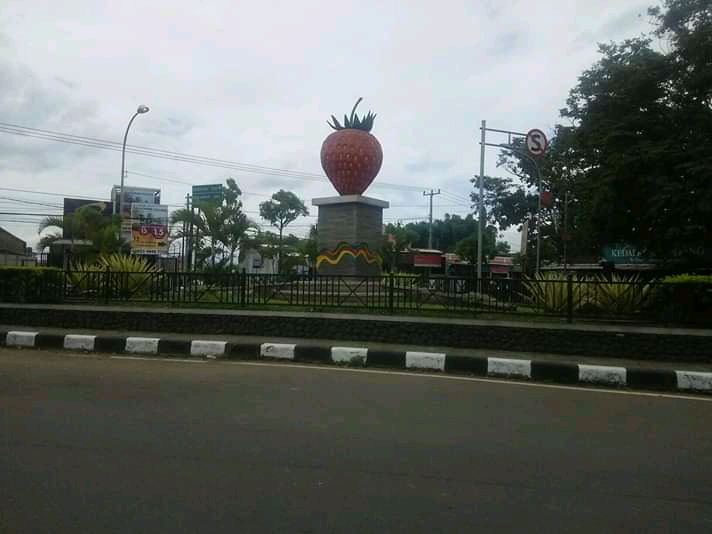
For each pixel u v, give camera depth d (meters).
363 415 6.52
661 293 11.43
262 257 30.80
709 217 13.47
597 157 15.48
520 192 37.16
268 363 10.09
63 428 5.74
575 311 11.49
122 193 28.50
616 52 16.36
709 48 13.56
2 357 10.16
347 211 17.73
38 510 3.89
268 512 3.92
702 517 3.98
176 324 12.09
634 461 5.14
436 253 41.47
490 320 11.30
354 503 4.10
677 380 8.73
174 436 5.55
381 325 11.14
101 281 13.62
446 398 7.56
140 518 3.79
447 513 3.96
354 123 18.52
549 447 5.48
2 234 49.41
